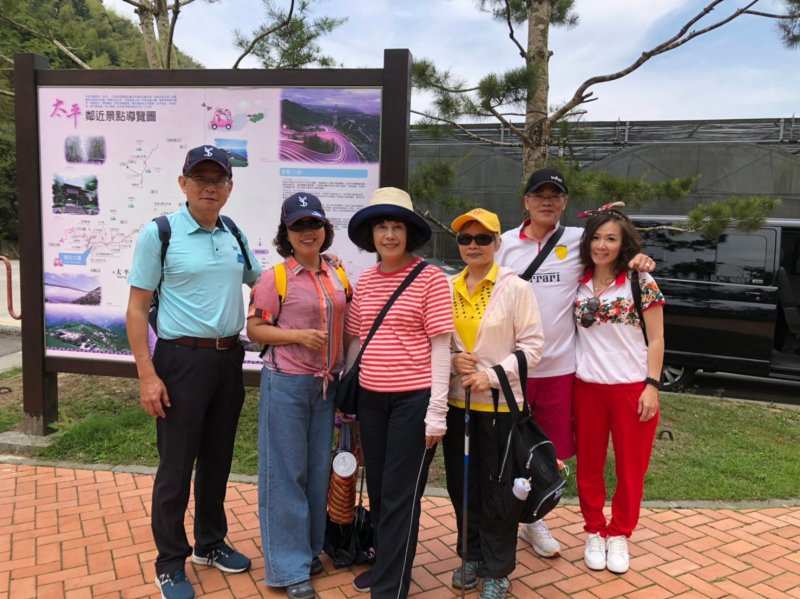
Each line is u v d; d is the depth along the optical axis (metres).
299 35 6.31
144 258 2.49
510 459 2.46
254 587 2.74
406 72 3.87
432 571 2.91
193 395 2.56
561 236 2.95
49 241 4.38
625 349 2.84
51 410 4.57
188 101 4.13
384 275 2.56
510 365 2.45
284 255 2.73
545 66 5.33
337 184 4.04
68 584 2.73
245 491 3.72
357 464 2.99
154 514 2.62
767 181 13.16
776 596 2.75
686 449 4.66
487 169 13.81
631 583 2.84
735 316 6.10
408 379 2.44
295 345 2.64
